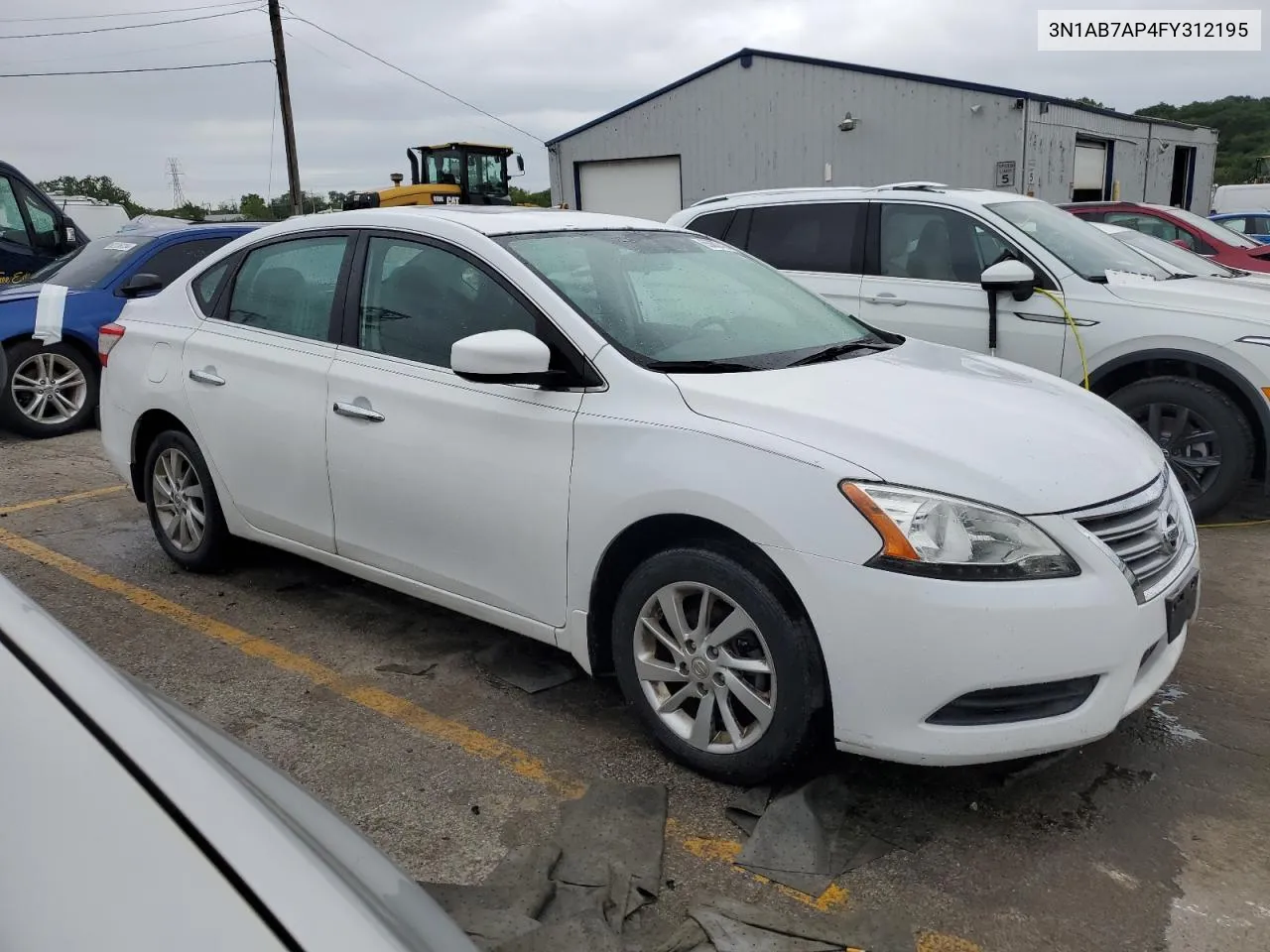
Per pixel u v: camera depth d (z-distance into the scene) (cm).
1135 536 277
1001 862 262
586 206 2717
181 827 115
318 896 112
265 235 429
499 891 247
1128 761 311
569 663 380
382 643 402
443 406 341
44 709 127
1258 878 255
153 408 455
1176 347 532
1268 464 521
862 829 276
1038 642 251
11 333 808
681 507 280
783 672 271
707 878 256
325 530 388
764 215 692
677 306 353
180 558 473
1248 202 2594
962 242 611
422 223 369
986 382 333
